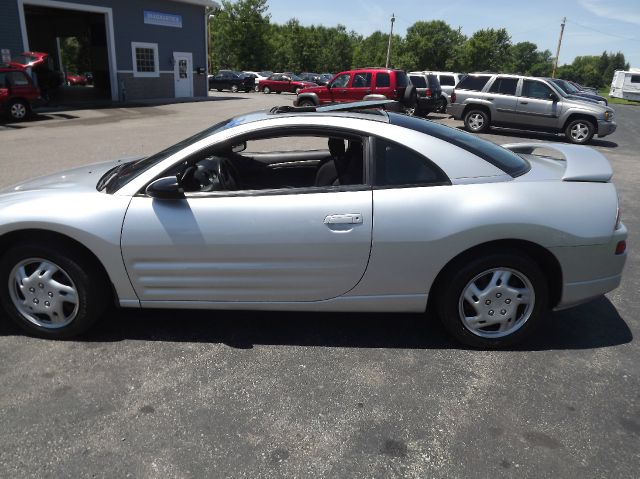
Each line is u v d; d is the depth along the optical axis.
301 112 3.25
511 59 85.69
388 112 3.44
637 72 47.88
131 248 2.98
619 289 4.16
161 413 2.54
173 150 3.25
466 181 2.96
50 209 2.97
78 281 3.06
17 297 3.17
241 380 2.83
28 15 26.33
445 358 3.08
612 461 2.27
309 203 2.91
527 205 2.89
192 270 3.02
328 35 84.81
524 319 3.10
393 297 3.05
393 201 2.90
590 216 2.96
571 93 16.27
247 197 2.96
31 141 11.44
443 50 66.62
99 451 2.29
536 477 2.18
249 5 52.28
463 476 2.18
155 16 23.48
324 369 2.95
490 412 2.59
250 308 3.13
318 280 3.01
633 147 13.23
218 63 55.59
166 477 2.15
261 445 2.34
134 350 3.11
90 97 23.81
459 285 3.00
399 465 2.24
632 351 3.19
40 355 3.04
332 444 2.36
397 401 2.67
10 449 2.29
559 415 2.58
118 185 3.10
